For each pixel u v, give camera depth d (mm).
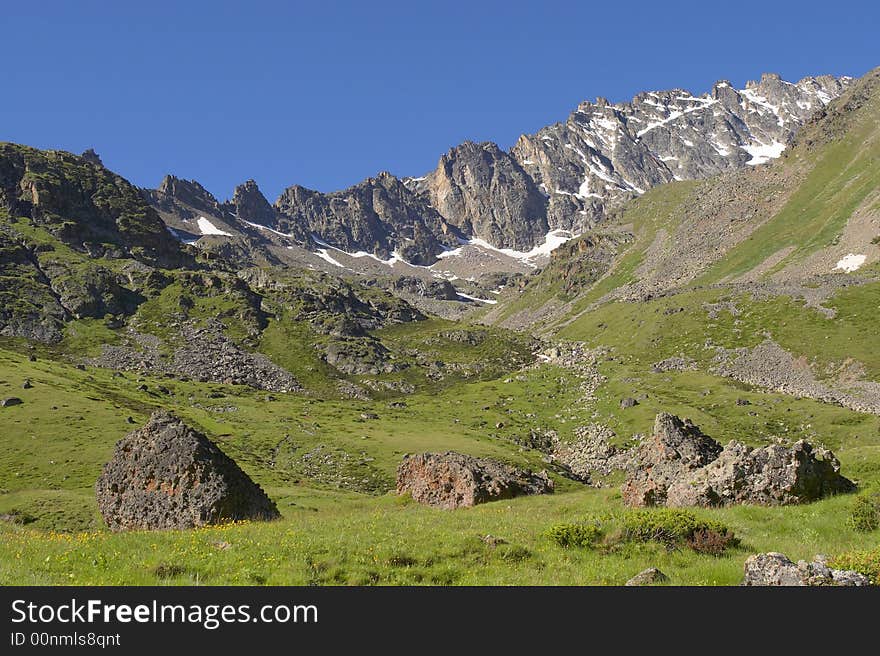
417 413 182000
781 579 16562
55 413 121312
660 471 39406
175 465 39438
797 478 32625
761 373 187125
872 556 17938
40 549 22141
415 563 21031
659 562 21406
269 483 102000
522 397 191625
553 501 43469
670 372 188375
